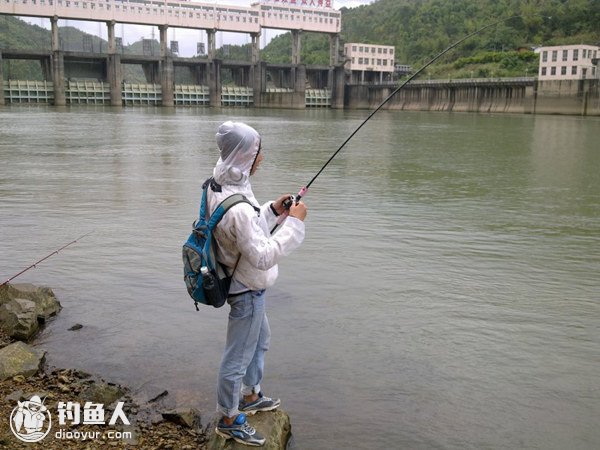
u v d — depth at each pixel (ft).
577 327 19.67
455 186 49.85
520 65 370.12
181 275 24.41
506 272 25.52
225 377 12.28
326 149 86.22
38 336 18.57
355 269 25.59
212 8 327.26
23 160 65.62
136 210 37.35
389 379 16.05
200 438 13.26
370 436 13.51
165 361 16.98
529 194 46.01
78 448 12.66
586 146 93.30
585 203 42.24
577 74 268.21
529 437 13.53
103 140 96.02
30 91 290.76
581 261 27.35
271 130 140.26
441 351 17.76
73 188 46.11
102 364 16.80
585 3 380.17
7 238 29.86
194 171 57.31
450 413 14.46
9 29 481.46
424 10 526.16
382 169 61.21
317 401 14.92
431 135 120.78
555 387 15.75
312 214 37.17
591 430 13.83
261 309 12.25
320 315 20.36
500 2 435.53
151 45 335.47
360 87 370.32
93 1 296.30
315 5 355.56
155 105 320.91
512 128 150.20
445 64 421.59
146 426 13.69
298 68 351.46
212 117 205.77
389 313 20.66
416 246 29.58
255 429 12.80
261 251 11.35
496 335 18.97
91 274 24.39
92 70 317.42
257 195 44.34
